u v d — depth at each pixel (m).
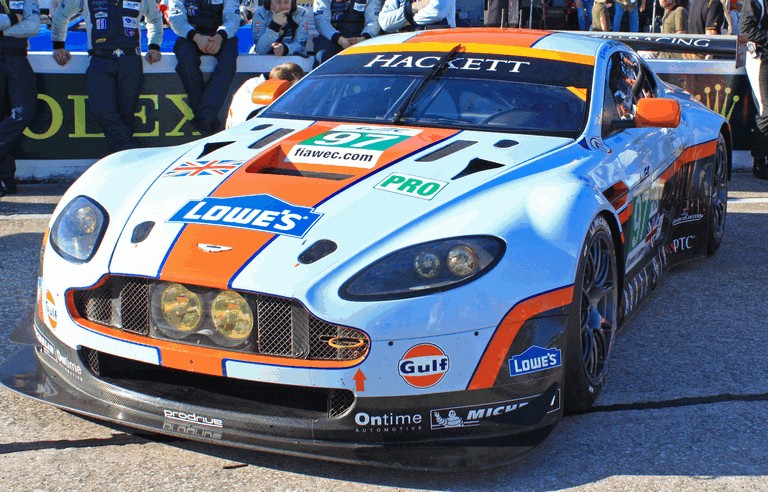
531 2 15.09
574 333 4.35
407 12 11.20
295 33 11.65
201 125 10.78
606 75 6.09
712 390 5.17
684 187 7.34
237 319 3.96
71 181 10.67
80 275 4.26
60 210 4.69
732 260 8.12
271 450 3.97
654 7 17.06
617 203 5.38
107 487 3.90
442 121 5.52
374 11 11.56
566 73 5.93
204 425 4.05
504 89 5.75
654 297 7.01
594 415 4.79
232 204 4.39
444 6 11.14
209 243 4.13
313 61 11.60
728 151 8.33
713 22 14.22
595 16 16.00
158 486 3.92
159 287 4.07
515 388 4.05
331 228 4.16
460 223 4.17
